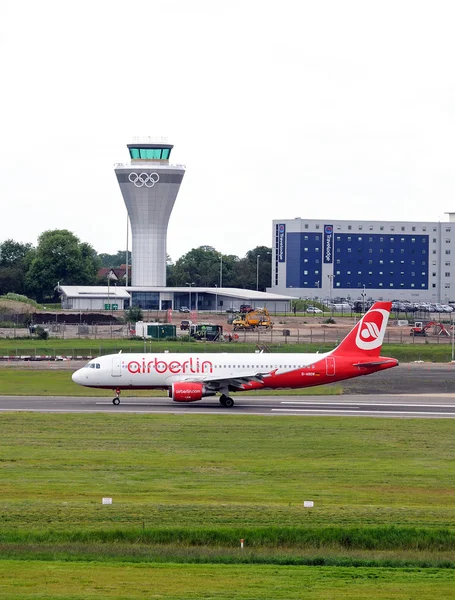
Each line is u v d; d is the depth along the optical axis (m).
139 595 108.44
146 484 175.25
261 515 150.38
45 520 146.75
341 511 153.50
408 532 143.25
